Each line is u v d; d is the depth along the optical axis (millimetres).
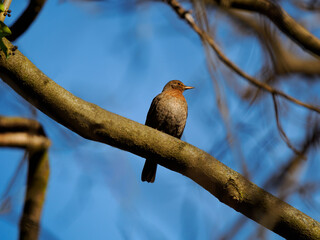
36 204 10039
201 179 8453
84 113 8016
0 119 9945
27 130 10172
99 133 8219
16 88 7797
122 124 8281
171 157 8453
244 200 8289
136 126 8383
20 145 10023
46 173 10336
